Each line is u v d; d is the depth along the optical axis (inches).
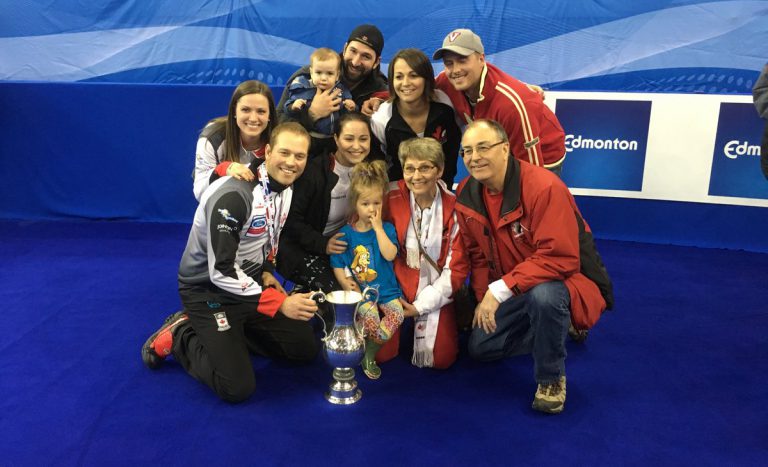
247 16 188.7
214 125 104.7
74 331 112.0
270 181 93.0
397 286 102.2
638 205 166.4
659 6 167.3
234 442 80.4
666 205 164.4
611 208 168.6
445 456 78.0
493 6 177.2
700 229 163.8
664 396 92.8
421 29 182.1
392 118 109.3
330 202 105.7
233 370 88.7
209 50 192.9
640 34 170.7
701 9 164.7
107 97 171.8
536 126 106.3
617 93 159.8
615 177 165.2
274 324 99.3
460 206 95.0
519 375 99.3
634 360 103.9
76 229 172.6
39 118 173.8
